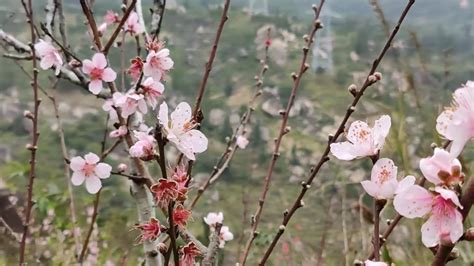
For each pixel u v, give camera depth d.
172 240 1.30
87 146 5.94
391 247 2.60
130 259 4.53
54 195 5.15
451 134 1.04
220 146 5.05
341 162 3.83
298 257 3.93
